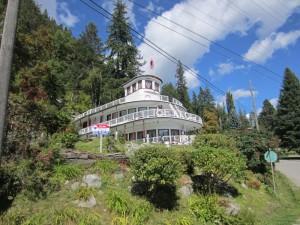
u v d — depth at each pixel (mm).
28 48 18844
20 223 8172
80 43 70750
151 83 37750
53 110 15695
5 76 6957
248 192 16469
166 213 10719
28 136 11586
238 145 20781
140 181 11859
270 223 12117
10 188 9227
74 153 12250
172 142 27562
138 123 32781
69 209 9047
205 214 11000
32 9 43438
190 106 73688
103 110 39250
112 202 9836
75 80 58906
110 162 12648
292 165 32469
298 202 17281
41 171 10328
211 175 14219
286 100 47875
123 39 55125
